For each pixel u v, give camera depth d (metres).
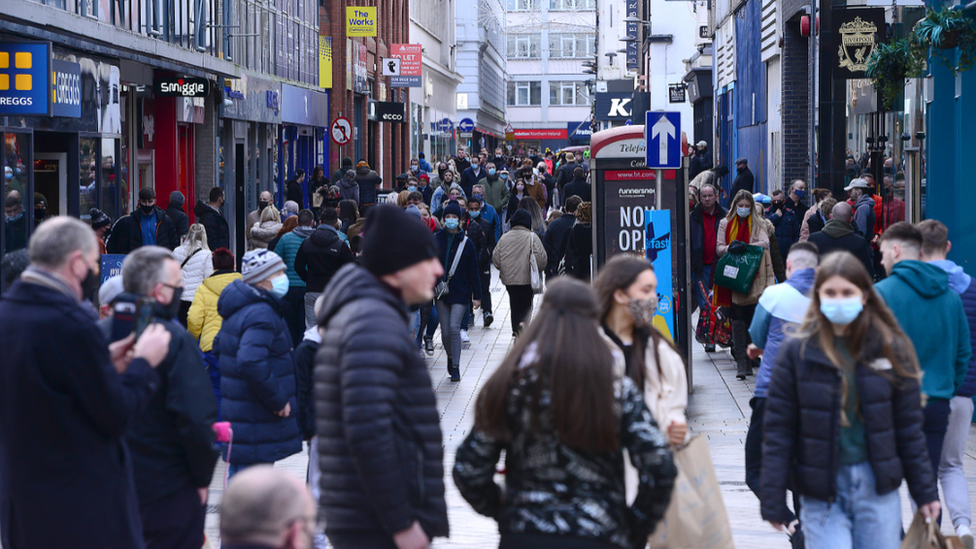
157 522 13.07
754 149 77.81
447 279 32.78
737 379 32.03
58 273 11.23
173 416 12.98
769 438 12.74
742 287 31.31
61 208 40.59
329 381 10.23
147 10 50.12
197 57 50.12
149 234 40.66
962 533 16.11
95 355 11.12
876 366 12.37
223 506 7.77
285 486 7.79
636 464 9.73
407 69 118.94
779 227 41.09
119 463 11.63
